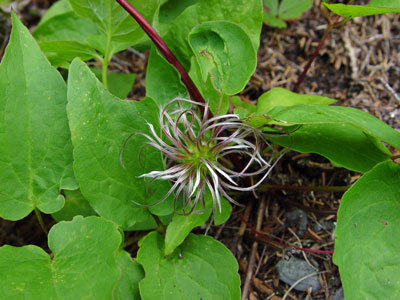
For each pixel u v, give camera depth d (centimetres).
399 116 18
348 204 12
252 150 17
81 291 12
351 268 12
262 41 21
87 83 13
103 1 15
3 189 14
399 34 20
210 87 14
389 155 14
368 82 19
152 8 15
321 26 20
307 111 13
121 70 21
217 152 13
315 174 17
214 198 13
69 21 20
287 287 15
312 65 20
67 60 17
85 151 13
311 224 16
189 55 15
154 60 15
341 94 19
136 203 14
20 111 13
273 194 17
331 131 15
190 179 13
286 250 16
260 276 16
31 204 14
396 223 12
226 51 14
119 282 13
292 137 15
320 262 15
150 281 13
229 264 13
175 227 13
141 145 14
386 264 12
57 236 13
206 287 13
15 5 24
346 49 20
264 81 20
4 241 18
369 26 20
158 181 14
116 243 12
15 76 13
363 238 12
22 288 12
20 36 13
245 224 16
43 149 14
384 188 13
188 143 13
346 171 17
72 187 14
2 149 13
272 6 20
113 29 16
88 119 13
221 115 13
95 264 12
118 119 13
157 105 14
